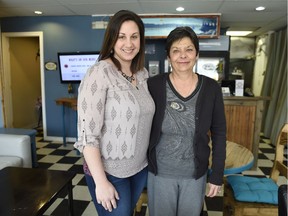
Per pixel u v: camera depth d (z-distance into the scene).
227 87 3.35
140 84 1.18
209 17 3.79
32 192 1.49
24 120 5.04
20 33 4.25
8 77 4.43
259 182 1.69
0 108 3.17
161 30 3.87
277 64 4.67
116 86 1.04
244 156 1.67
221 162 1.24
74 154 3.67
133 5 3.41
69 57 3.99
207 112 1.18
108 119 1.04
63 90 4.29
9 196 1.44
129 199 1.14
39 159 3.45
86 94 0.99
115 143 1.06
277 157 1.76
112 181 1.10
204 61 4.11
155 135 1.20
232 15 3.88
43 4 3.41
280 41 4.63
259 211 1.49
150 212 1.33
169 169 1.22
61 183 1.61
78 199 2.35
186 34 1.14
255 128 3.11
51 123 4.41
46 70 4.29
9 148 2.50
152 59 4.34
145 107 1.11
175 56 1.16
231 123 3.14
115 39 1.06
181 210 1.28
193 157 1.20
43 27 4.19
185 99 1.17
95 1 3.25
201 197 1.26
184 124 1.17
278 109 4.36
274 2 3.19
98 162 1.00
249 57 6.02
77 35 4.13
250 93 3.27
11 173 1.76
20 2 3.32
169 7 3.48
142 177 1.25
